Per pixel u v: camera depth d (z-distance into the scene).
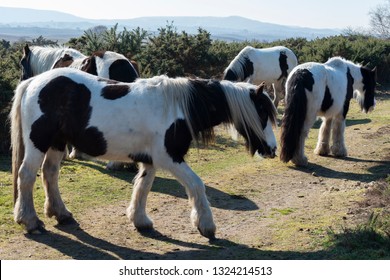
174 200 7.64
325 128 10.67
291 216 6.90
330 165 9.98
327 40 24.06
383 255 5.21
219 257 5.50
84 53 14.52
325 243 5.69
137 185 6.31
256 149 6.20
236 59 13.88
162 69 15.26
